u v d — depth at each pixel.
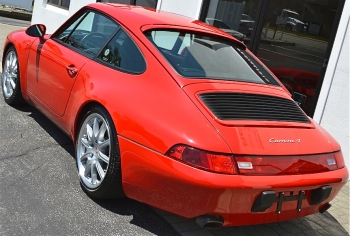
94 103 3.76
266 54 6.89
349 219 4.36
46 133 5.00
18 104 5.62
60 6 11.59
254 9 7.05
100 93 3.66
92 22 4.47
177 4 7.93
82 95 3.88
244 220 3.17
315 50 6.06
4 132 4.79
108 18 4.29
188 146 3.01
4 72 5.67
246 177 3.00
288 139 3.32
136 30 3.90
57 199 3.63
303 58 6.24
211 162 2.96
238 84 3.73
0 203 3.41
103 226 3.39
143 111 3.31
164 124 3.16
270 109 3.58
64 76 4.26
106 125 3.55
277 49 6.68
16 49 5.27
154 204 3.28
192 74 3.58
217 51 4.05
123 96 3.49
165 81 3.46
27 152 4.41
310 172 3.30
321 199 3.34
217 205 3.00
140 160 3.21
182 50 3.84
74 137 4.08
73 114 4.02
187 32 4.09
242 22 7.25
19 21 16.91
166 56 3.66
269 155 3.12
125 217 3.59
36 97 4.84
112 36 4.08
